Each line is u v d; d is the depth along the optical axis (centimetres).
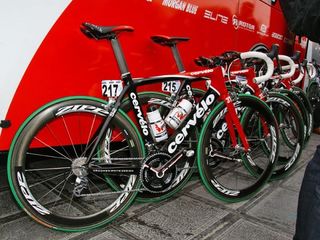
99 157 204
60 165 288
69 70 210
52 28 197
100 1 212
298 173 311
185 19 267
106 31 185
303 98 375
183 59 276
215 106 229
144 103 228
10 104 192
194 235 198
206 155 224
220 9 298
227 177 293
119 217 216
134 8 230
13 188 174
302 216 145
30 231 194
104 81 207
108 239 190
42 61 198
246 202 245
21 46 189
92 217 197
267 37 387
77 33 208
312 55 536
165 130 218
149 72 253
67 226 190
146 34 243
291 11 138
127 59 237
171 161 217
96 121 233
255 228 209
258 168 265
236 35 328
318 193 135
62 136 221
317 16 126
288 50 450
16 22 184
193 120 224
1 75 185
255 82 264
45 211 184
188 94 229
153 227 205
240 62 319
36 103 201
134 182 208
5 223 201
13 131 196
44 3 191
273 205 242
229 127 242
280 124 308
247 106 246
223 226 209
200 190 262
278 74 324
